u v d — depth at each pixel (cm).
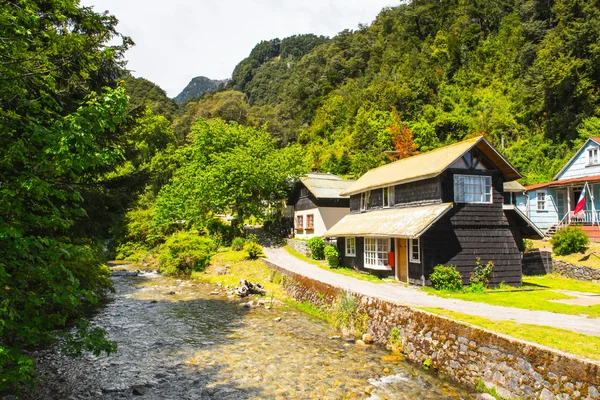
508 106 5859
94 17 1131
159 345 1255
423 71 7562
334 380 953
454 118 5897
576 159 3020
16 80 663
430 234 1816
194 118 9044
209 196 3466
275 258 2925
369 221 2348
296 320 1589
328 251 2622
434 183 1938
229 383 943
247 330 1434
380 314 1277
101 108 650
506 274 1884
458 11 9031
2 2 707
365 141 6162
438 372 994
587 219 2723
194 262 2962
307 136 8919
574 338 891
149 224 3959
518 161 4597
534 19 6706
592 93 4419
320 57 12462
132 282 2628
